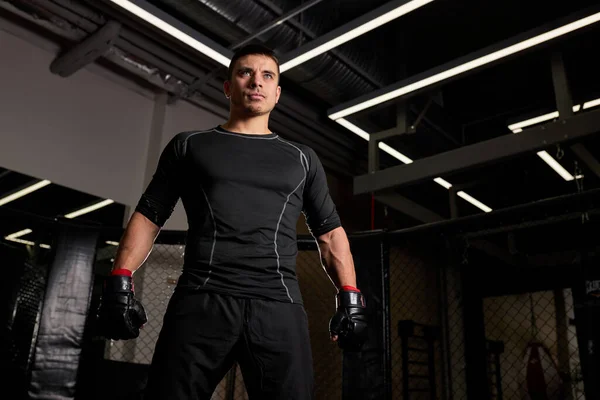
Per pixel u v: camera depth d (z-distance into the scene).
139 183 4.75
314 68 3.93
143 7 3.04
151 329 4.16
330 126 5.60
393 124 4.83
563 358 6.75
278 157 1.27
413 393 6.10
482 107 5.71
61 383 2.48
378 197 4.83
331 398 4.87
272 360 1.10
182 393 1.04
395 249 6.35
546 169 5.47
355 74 4.15
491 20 4.62
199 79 4.67
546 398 6.62
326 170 6.43
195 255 1.16
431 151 5.11
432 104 4.98
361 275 2.52
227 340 1.09
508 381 6.89
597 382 2.12
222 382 4.11
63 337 2.54
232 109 1.37
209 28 3.59
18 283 3.88
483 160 4.02
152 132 4.96
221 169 1.21
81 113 4.47
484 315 7.03
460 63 3.53
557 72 3.97
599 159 5.45
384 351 2.35
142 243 1.22
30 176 4.03
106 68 4.74
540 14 4.46
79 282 2.65
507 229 4.04
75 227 2.72
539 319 7.17
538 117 4.59
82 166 4.37
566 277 5.90
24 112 4.09
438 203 6.32
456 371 6.24
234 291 1.11
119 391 2.58
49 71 4.33
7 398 3.05
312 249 2.60
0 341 3.65
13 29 4.18
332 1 3.94
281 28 3.61
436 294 6.69
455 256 6.64
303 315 1.19
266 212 1.20
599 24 3.07
